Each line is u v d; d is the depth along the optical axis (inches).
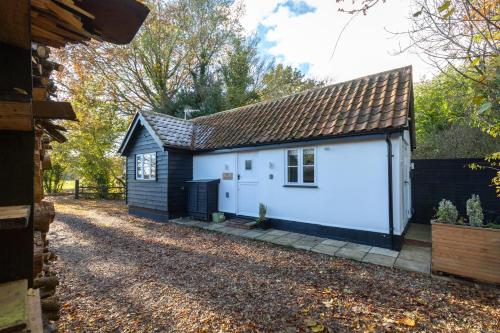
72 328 109.5
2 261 50.5
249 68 780.0
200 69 758.5
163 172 359.6
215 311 120.6
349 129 225.1
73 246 234.2
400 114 208.5
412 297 133.0
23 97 38.7
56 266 182.2
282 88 881.5
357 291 140.1
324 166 251.3
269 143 282.2
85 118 638.5
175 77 764.0
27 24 40.8
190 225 317.7
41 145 111.9
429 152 395.2
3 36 43.7
